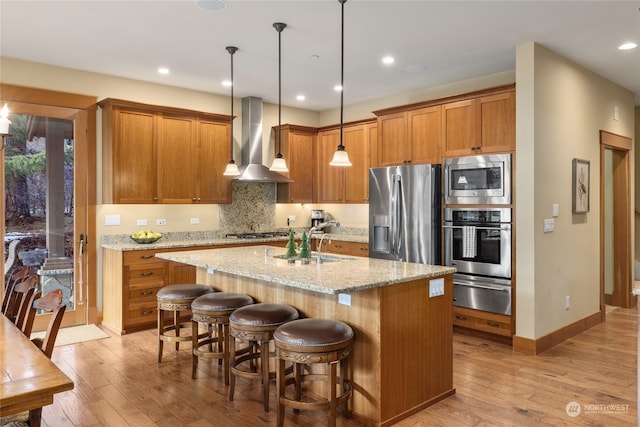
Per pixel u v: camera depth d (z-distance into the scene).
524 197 4.02
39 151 4.64
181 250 4.96
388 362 2.69
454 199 4.61
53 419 2.74
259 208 6.39
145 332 4.64
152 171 5.04
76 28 3.63
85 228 4.90
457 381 3.37
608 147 5.30
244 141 6.04
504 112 4.26
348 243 5.91
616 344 4.26
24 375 1.52
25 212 4.59
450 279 3.15
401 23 3.54
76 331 4.64
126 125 4.84
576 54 4.30
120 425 2.67
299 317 3.06
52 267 4.74
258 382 3.35
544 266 4.12
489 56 4.36
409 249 4.87
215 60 4.48
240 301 3.30
